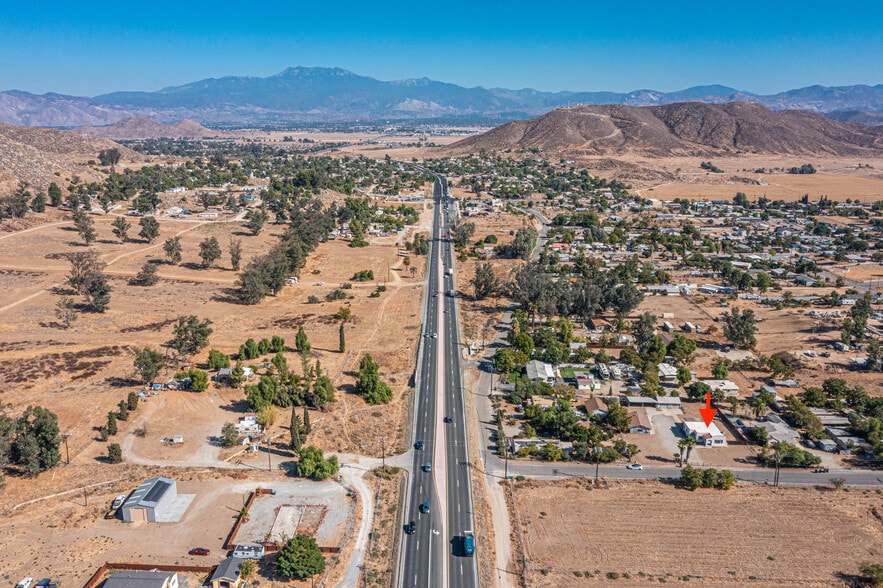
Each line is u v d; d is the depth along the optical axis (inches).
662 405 6943.9
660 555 4640.8
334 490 5403.5
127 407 6697.8
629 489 5487.2
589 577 4416.8
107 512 5059.1
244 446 6063.0
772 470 5807.1
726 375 7519.7
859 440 6181.1
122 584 4060.0
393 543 4773.6
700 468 5777.6
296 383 7160.4
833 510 5187.0
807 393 6924.2
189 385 7239.2
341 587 4308.6
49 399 6924.2
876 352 7819.9
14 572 4360.2
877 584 4279.0
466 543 4675.2
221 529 4862.2
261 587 4281.5
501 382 7534.5
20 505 5142.7
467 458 5944.9
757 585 4340.6
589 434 6092.5
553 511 5167.3
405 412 6820.9
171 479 5339.6
